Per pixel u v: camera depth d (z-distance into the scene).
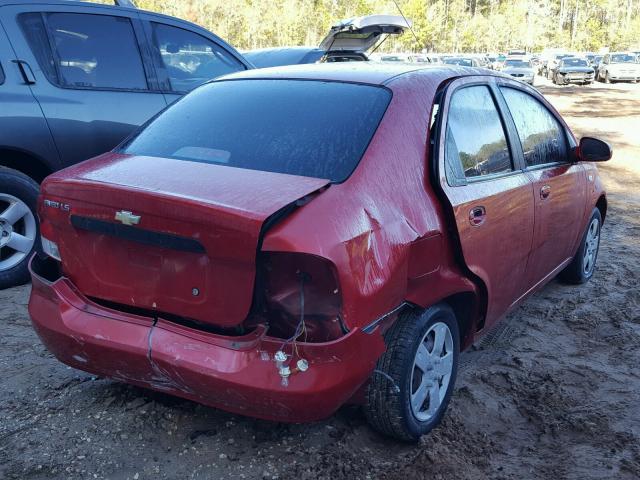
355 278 2.51
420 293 2.94
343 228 2.53
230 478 2.81
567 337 4.54
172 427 3.13
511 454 3.16
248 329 2.55
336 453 3.00
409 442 3.11
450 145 3.30
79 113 5.08
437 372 3.16
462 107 3.53
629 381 3.93
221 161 2.96
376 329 2.63
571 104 23.67
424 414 3.12
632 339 4.52
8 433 3.05
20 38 4.91
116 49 5.41
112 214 2.62
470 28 78.19
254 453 2.97
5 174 4.74
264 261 2.45
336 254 2.46
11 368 3.65
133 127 5.37
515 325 4.70
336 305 2.47
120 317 2.75
